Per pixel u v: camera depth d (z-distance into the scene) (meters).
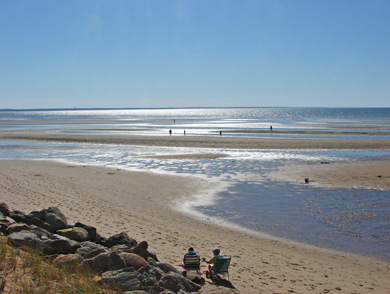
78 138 60.03
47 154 40.84
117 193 20.88
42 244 8.36
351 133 67.69
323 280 10.10
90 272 7.50
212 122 130.12
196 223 15.73
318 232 14.83
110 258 7.80
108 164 33.00
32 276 6.61
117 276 7.24
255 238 14.01
